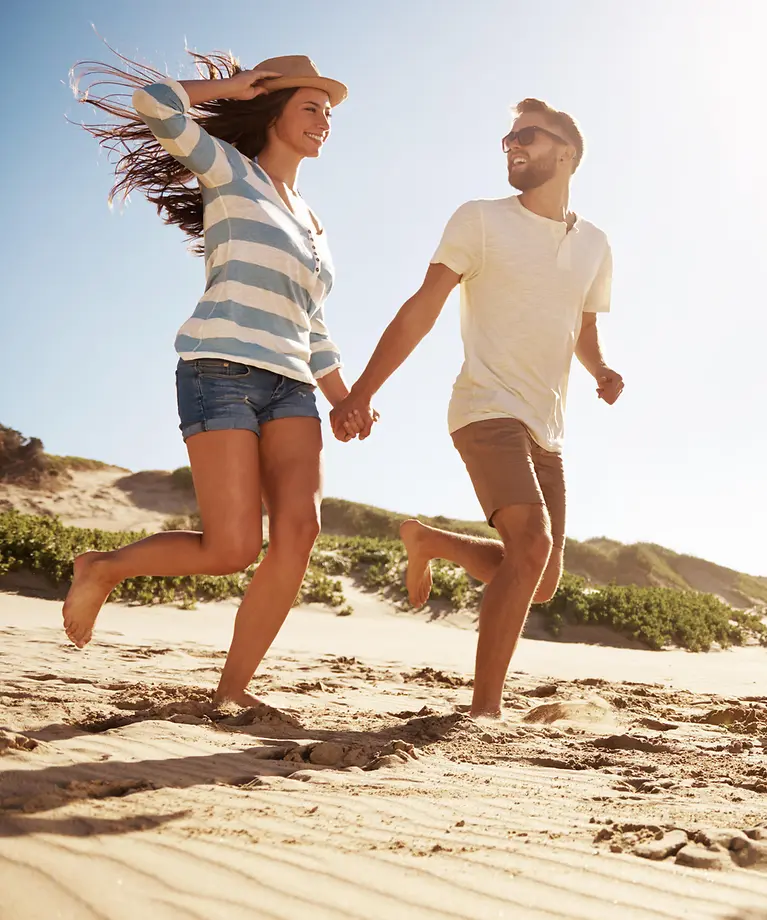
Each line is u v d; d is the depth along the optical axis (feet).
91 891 4.03
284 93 11.94
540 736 9.64
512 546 11.35
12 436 111.14
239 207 11.00
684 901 4.29
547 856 4.91
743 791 6.78
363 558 48.19
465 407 12.01
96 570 10.34
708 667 28.96
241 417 10.52
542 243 12.25
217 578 39.68
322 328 12.67
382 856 4.81
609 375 13.96
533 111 12.72
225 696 10.74
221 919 3.84
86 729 8.74
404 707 12.49
